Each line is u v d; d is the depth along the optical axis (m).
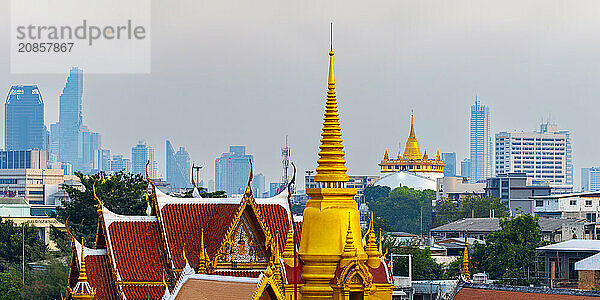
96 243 183.25
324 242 130.75
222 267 172.25
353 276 128.38
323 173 133.75
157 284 176.00
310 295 129.62
